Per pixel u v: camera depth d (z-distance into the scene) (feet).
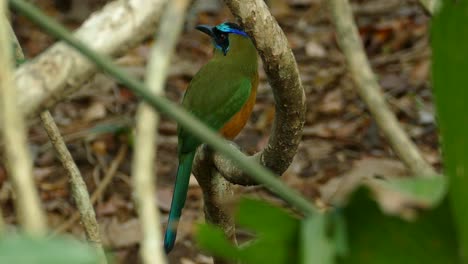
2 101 6.97
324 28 68.13
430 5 13.35
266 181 8.00
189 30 69.56
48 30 7.82
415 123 51.67
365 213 7.23
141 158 7.21
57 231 39.14
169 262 38.50
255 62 40.24
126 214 43.19
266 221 7.44
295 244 7.47
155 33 8.96
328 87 57.72
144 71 59.41
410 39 62.64
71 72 8.68
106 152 48.91
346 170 46.80
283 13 71.92
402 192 7.42
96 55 7.75
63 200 45.78
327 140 50.57
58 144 22.20
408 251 7.33
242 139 51.55
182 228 40.98
